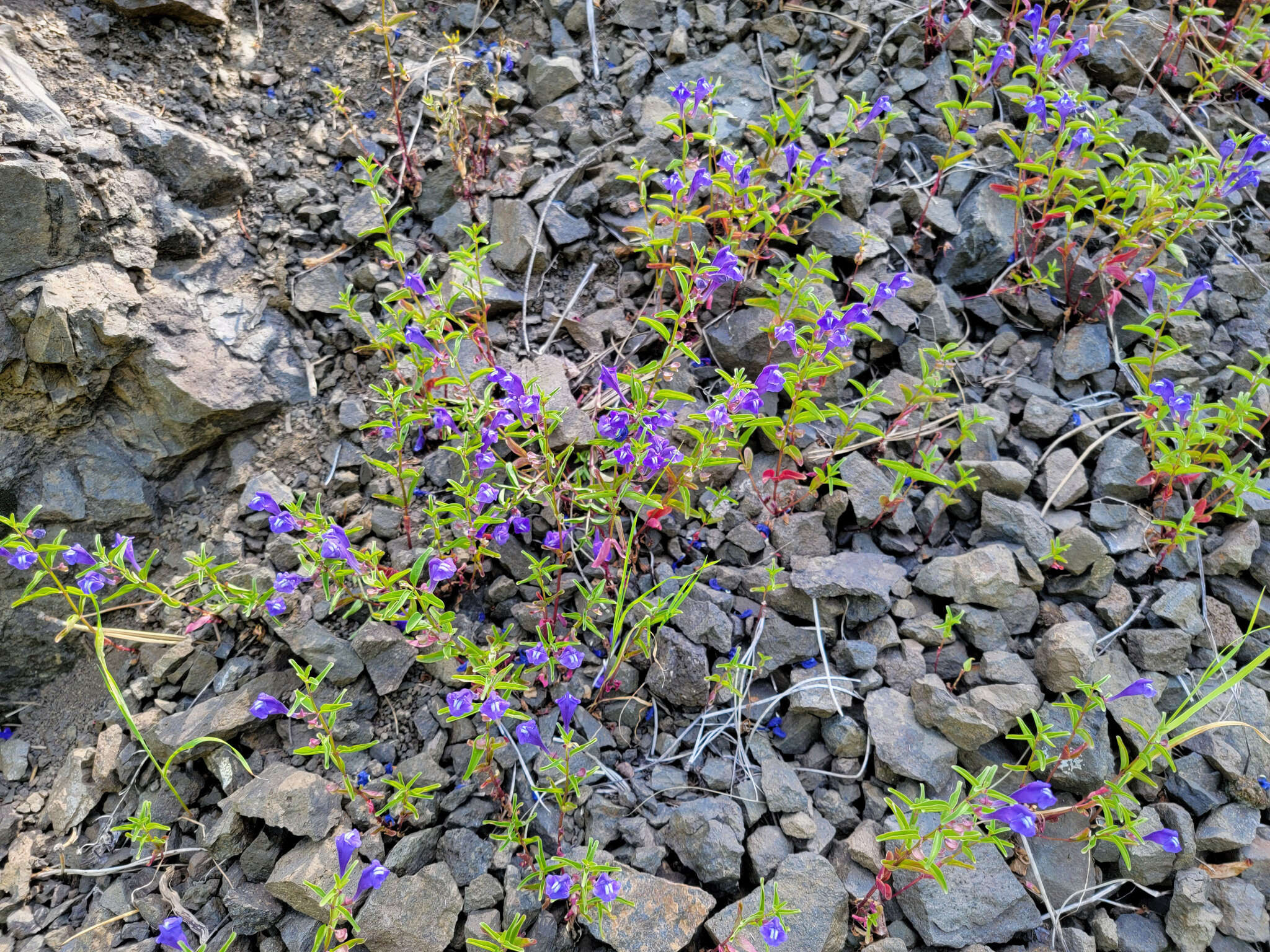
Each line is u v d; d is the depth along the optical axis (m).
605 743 0.45
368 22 0.63
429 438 0.52
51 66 0.53
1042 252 0.57
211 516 0.51
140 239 0.52
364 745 0.41
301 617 0.47
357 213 0.57
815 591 0.46
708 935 0.40
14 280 0.49
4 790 0.47
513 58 0.62
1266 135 0.63
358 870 0.41
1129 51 0.64
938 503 0.50
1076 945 0.41
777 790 0.43
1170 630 0.47
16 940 0.43
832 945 0.40
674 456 0.44
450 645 0.43
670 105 0.61
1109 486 0.51
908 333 0.55
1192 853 0.43
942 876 0.37
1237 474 0.48
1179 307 0.55
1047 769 0.43
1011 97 0.57
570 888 0.39
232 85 0.60
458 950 0.40
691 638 0.46
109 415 0.51
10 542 0.42
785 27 0.64
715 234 0.56
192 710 0.45
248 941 0.41
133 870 0.44
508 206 0.57
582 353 0.55
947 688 0.46
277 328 0.55
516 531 0.48
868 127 0.60
